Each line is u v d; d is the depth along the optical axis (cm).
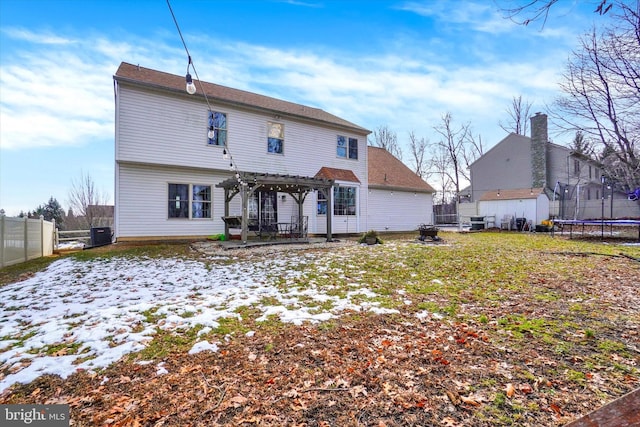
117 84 1062
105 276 625
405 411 215
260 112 1334
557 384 244
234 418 210
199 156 1201
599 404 219
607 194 2038
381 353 300
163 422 206
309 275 622
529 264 714
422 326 367
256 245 1015
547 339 324
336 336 340
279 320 386
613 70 873
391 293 502
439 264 718
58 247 1283
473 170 2781
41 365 279
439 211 2827
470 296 484
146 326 368
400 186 1762
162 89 1114
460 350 304
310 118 1438
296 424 204
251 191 1017
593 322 369
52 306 443
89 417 212
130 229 1093
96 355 299
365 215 1639
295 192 1339
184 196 1192
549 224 1653
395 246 1026
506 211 1880
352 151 1625
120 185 1077
